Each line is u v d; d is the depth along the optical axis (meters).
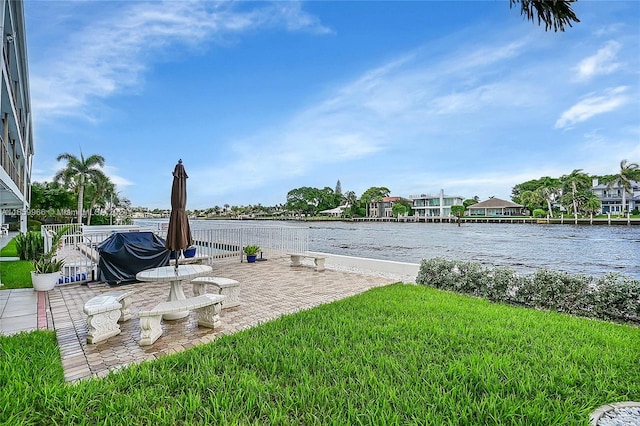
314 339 4.10
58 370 3.27
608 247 24.50
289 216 99.75
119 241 7.64
